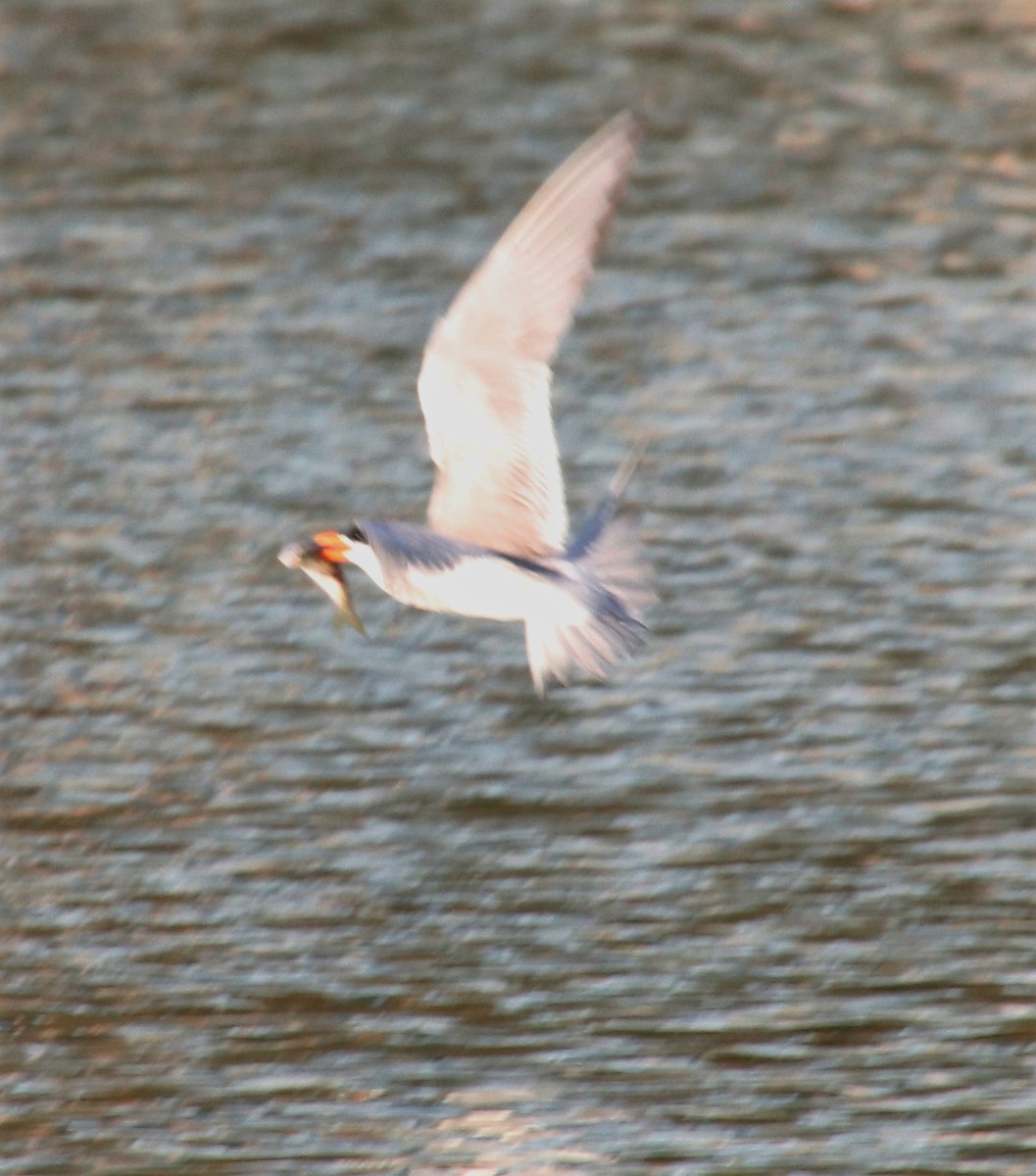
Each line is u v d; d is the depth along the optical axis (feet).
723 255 84.48
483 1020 42.19
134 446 68.64
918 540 61.98
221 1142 38.83
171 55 107.24
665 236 86.43
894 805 49.26
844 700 53.83
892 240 85.61
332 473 66.64
